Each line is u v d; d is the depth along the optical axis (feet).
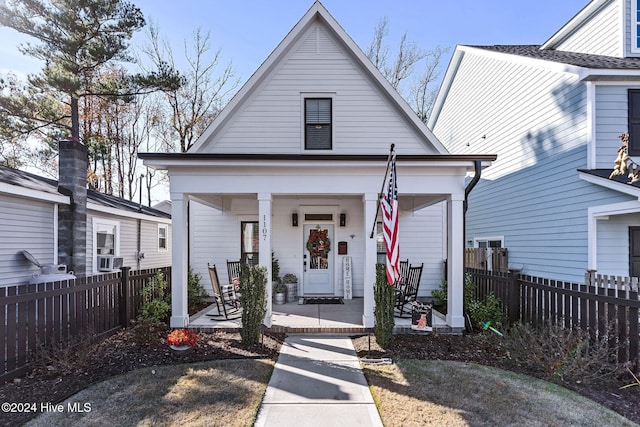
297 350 17.51
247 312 17.94
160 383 13.28
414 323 20.67
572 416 10.97
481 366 15.12
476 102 39.09
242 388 12.98
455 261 21.06
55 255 25.67
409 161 20.66
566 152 25.16
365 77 26.66
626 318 13.23
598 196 22.27
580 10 29.71
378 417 11.02
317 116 26.71
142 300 23.22
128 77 40.19
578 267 23.93
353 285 31.35
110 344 17.99
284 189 21.36
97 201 31.73
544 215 27.58
